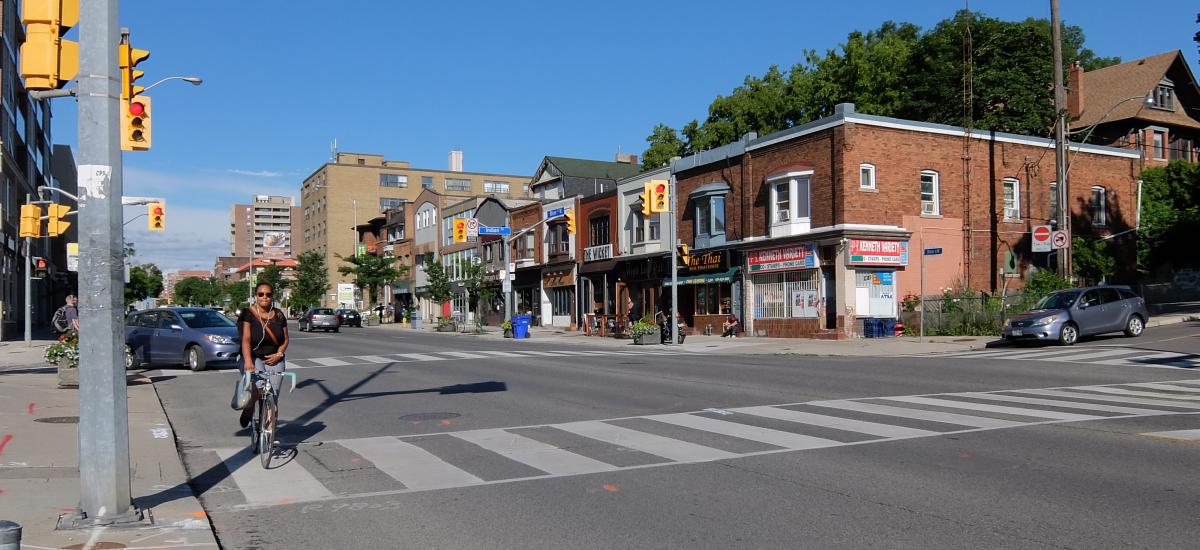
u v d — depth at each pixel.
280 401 14.19
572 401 13.55
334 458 9.04
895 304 31.08
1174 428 10.10
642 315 41.91
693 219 37.75
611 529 6.15
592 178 56.41
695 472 8.02
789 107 49.72
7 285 41.94
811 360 22.34
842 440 9.55
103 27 5.95
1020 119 39.38
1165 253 38.47
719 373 18.16
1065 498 6.77
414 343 33.56
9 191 42.22
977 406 12.25
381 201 102.44
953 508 6.54
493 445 9.67
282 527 6.35
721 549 5.64
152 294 93.06
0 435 10.16
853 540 5.77
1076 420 10.77
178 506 6.77
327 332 49.25
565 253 48.66
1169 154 45.97
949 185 32.47
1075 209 35.97
